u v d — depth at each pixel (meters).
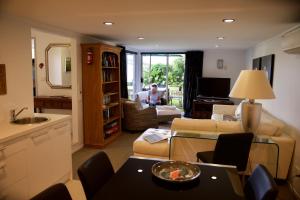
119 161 3.88
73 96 4.35
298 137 2.96
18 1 2.31
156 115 5.84
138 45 6.48
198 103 6.91
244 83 2.72
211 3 2.33
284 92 3.65
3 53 2.74
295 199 2.79
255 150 3.05
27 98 3.12
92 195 1.59
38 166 2.61
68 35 4.00
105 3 2.36
